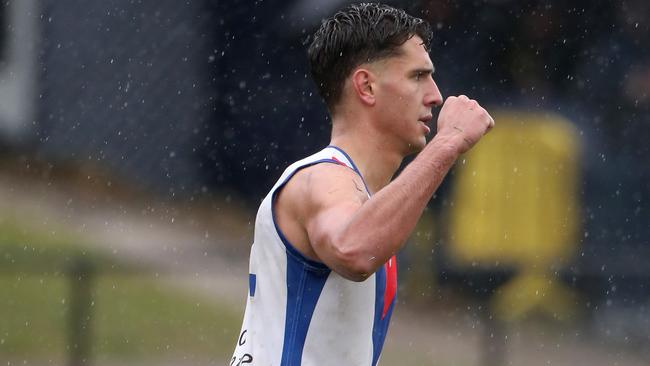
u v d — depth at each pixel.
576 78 34.22
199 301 34.25
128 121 40.06
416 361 30.03
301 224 11.98
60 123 41.19
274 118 37.53
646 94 34.12
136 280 34.91
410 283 33.44
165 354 30.83
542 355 30.25
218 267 36.25
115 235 37.62
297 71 37.00
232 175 38.62
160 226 38.56
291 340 12.27
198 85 38.62
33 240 36.94
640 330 31.11
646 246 32.97
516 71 34.28
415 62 12.57
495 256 32.53
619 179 33.28
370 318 12.57
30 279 34.28
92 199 39.62
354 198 11.55
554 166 32.88
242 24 37.47
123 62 39.88
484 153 32.97
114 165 40.50
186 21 38.59
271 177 38.03
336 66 12.63
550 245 32.56
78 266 29.16
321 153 12.52
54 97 41.06
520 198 32.62
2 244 36.00
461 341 31.44
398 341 31.56
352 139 12.64
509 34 34.31
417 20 12.72
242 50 37.72
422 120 12.66
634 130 33.59
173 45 38.97
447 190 33.34
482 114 11.78
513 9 34.22
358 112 12.60
